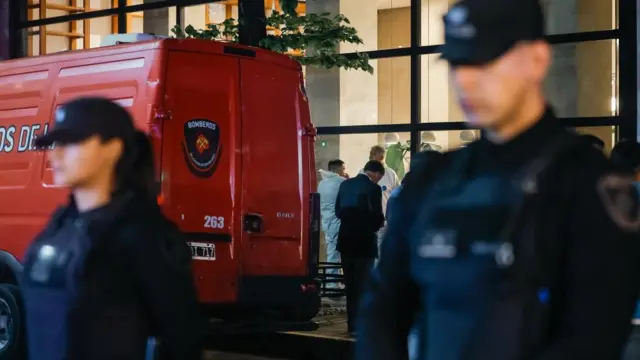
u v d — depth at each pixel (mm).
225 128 8547
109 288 2949
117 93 8383
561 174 2166
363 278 10242
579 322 2105
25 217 9062
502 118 2230
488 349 2160
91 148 3053
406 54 13000
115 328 2945
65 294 3010
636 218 2123
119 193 3076
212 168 8461
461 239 2225
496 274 2166
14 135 9250
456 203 2262
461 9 2207
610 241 2102
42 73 9078
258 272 8750
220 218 8508
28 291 3131
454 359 2211
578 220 2131
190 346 3008
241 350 10609
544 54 2229
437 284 2262
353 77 13469
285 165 9008
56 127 3066
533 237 2154
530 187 2170
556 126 2252
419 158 2557
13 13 16828
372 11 13297
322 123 13773
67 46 16344
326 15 11734
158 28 15125
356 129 13445
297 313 9078
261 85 8844
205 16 14594
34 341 3115
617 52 11328
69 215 3158
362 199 10250
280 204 8945
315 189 9250
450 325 2230
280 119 8984
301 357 10156
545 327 2160
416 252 2332
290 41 11227
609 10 11383
